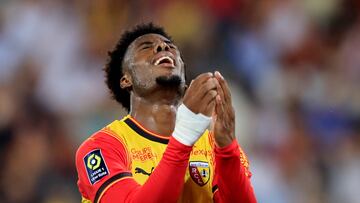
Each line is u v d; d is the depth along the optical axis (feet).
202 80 34.73
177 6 105.19
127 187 34.78
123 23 102.68
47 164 87.86
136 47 39.22
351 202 91.71
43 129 91.50
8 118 90.63
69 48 99.55
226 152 35.63
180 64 38.70
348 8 114.32
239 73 101.24
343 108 100.89
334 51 108.27
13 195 85.25
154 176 33.86
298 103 99.19
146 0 104.99
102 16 102.22
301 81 102.12
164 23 104.27
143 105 38.42
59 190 86.53
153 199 33.53
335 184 92.27
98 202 35.40
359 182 92.89
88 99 95.20
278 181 89.35
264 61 103.45
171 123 38.24
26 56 97.86
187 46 102.53
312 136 96.12
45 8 101.65
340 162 94.07
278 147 92.68
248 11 107.76
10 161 87.10
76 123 92.73
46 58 98.43
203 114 34.37
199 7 105.91
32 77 96.07
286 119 96.84
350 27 110.73
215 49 103.09
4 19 100.48
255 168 89.61
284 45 106.52
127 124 38.17
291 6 110.01
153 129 38.06
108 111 92.58
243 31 106.01
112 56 41.37
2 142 88.89
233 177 35.76
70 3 102.78
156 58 38.22
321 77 103.60
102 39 100.58
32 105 93.76
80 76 96.94
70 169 88.48
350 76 105.91
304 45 107.14
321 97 101.19
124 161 36.55
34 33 99.71
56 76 96.94
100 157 36.29
